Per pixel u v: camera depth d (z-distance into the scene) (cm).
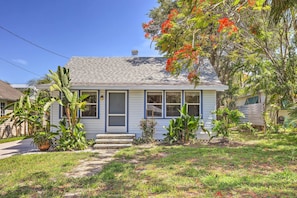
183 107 1052
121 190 454
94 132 1160
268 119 1457
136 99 1178
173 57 795
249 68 1462
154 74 1262
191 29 755
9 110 1677
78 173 592
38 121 1027
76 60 1432
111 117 1177
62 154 852
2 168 653
